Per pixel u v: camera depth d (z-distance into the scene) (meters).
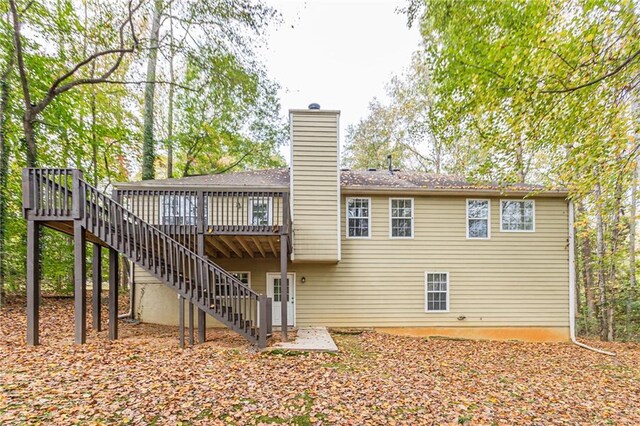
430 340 10.54
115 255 8.05
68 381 5.10
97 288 8.88
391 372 6.66
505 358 8.74
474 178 10.04
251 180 11.43
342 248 11.19
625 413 5.38
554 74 5.39
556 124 6.34
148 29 14.96
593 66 5.31
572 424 4.85
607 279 14.28
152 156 14.92
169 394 4.86
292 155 10.21
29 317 7.08
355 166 27.36
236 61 14.47
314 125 10.30
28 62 12.29
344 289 11.14
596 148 6.15
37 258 7.29
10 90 12.05
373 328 11.07
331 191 10.22
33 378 5.14
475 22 7.58
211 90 16.11
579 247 15.12
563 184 7.53
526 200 11.66
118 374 5.50
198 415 4.33
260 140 21.42
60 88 11.91
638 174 11.73
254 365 6.43
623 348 10.69
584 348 10.44
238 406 4.65
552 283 11.48
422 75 20.98
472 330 11.25
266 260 11.29
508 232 11.55
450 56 8.20
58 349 6.81
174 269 8.04
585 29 5.19
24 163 12.82
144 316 11.09
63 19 12.53
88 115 15.92
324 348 7.75
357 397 5.21
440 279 11.39
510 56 6.01
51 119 13.53
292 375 6.00
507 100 6.58
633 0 4.69
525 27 6.17
